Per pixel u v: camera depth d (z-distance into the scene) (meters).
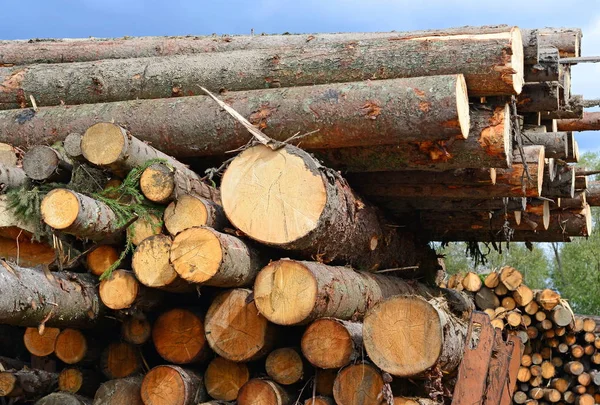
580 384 9.62
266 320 4.34
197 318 4.57
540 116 6.60
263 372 4.61
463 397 4.78
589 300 20.84
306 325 4.29
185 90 5.48
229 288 4.45
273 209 4.38
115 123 4.91
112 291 4.41
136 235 4.50
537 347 9.97
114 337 5.00
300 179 4.37
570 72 6.59
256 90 5.10
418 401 4.18
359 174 5.71
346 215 4.80
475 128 4.81
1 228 4.61
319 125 4.71
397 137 4.61
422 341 3.99
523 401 9.81
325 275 4.32
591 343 9.71
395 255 6.49
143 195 4.48
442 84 4.45
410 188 5.76
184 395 4.40
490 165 4.89
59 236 4.56
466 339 4.89
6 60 6.75
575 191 7.62
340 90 4.70
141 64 5.66
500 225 7.02
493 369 5.24
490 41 4.65
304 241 4.34
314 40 6.61
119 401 4.64
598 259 21.27
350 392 4.14
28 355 5.91
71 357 4.88
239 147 5.01
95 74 5.68
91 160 4.48
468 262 23.86
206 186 4.87
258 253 4.54
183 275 4.12
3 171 4.57
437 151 4.86
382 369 4.04
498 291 9.94
